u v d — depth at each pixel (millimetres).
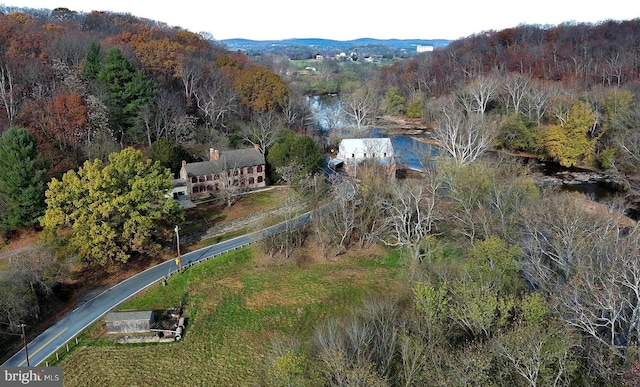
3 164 70062
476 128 92562
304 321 55844
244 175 96750
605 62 143250
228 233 77188
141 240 63281
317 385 37219
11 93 87000
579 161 110688
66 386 44812
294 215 81312
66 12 170375
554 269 53562
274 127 108750
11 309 51344
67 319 54781
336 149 121750
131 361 48375
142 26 166875
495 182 66625
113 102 98938
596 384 35125
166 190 69938
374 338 42469
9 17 128000
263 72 123375
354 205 73188
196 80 118625
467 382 32688
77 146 88125
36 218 71188
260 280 64375
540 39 178000
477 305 40500
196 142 104688
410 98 164000
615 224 59750
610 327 42031
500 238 56531
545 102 118938
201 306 58125
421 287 44875
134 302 58125
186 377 46500
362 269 67562
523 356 32719
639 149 89188
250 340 52344
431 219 65375
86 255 60500
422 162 90062
